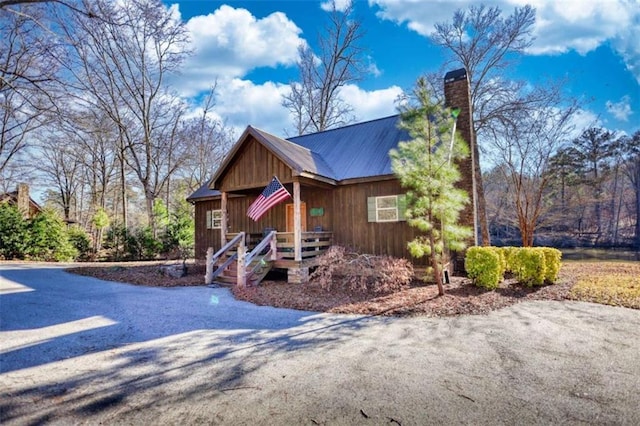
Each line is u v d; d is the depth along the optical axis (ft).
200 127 97.86
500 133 65.82
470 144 38.24
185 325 18.69
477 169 59.93
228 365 13.02
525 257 28.40
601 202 70.33
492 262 27.45
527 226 64.18
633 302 22.44
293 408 9.77
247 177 36.73
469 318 19.39
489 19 63.10
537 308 21.66
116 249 66.33
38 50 26.68
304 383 11.35
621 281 30.12
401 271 28.12
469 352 13.99
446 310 20.99
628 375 11.66
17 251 54.29
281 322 19.16
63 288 30.58
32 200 89.20
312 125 92.94
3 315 20.99
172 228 69.10
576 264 47.83
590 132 66.85
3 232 53.26
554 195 67.05
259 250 31.91
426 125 25.53
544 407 9.62
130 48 70.85
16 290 29.35
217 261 38.34
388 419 9.12
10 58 26.68
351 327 17.95
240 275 29.84
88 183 108.78
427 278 29.25
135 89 75.25
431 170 25.34
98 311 21.97
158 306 23.32
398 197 34.24
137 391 11.03
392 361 13.12
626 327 17.31
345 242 36.96
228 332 17.34
